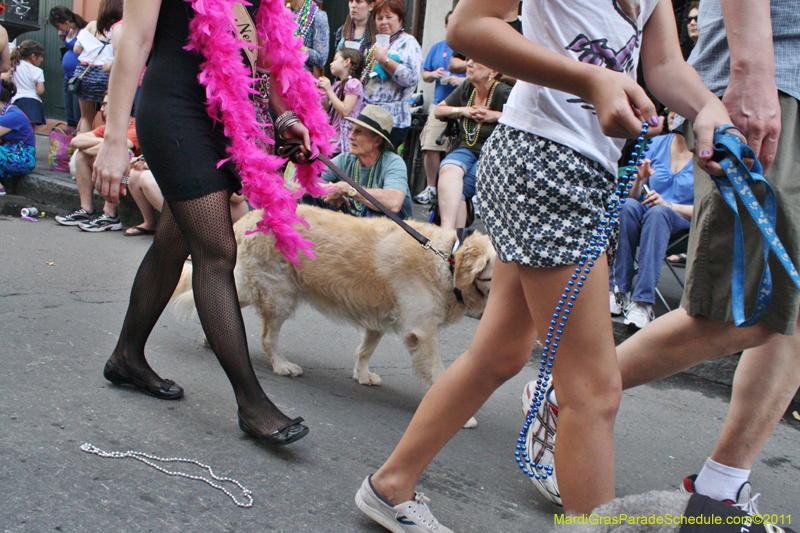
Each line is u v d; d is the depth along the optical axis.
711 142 1.45
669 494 1.06
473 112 4.70
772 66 1.65
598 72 1.32
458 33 1.45
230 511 1.89
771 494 2.54
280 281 3.24
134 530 1.73
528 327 1.72
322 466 2.26
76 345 3.06
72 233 5.93
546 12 1.52
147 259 2.57
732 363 3.72
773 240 1.39
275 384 3.09
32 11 8.37
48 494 1.82
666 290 5.15
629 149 5.78
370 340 3.32
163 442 2.24
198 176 2.22
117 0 7.11
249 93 2.39
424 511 1.86
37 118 8.38
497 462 2.56
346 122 5.71
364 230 3.24
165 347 3.27
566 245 1.49
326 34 6.84
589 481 1.51
